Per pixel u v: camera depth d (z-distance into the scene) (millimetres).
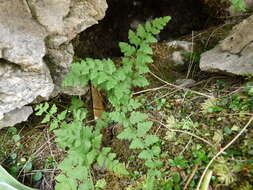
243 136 264
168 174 271
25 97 305
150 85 365
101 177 300
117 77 307
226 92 308
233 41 322
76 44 405
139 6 456
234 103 289
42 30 289
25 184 313
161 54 392
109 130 334
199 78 351
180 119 306
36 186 312
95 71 301
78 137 279
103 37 441
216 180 247
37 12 284
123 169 270
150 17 456
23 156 330
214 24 421
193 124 293
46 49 310
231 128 274
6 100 297
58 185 266
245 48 310
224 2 405
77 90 349
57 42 310
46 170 317
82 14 314
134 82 322
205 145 275
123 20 454
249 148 254
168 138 294
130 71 319
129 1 454
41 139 340
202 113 300
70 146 278
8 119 325
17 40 270
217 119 287
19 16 277
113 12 450
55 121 309
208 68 323
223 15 407
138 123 288
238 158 252
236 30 331
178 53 384
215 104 299
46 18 288
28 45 275
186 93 329
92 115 353
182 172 268
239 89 299
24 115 331
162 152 288
